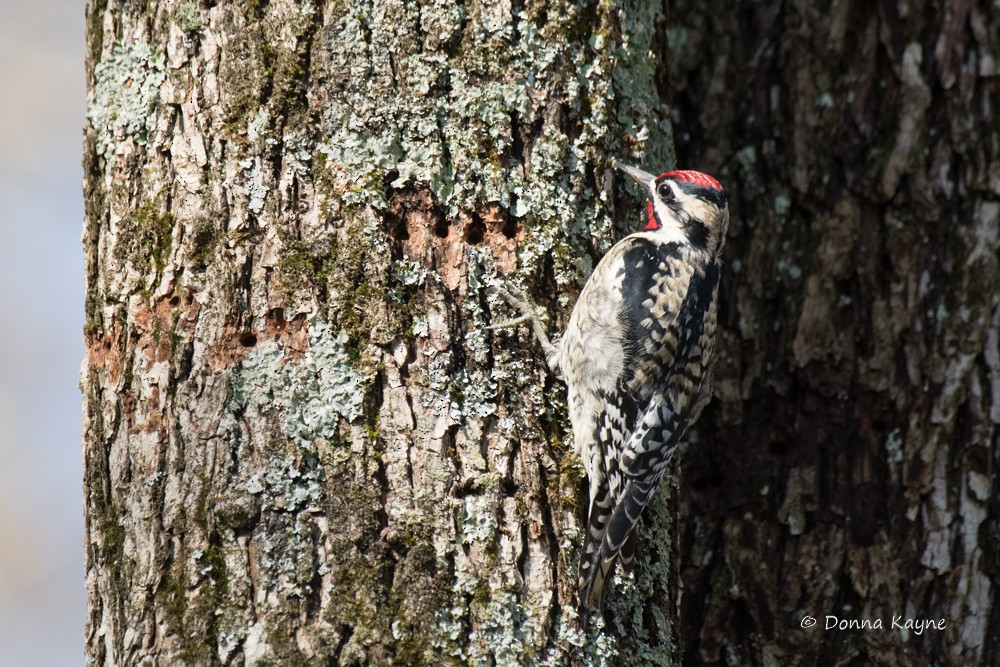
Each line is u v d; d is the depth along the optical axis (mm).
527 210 9844
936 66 12211
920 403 12094
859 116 12258
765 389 12375
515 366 9688
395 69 9594
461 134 9672
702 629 12242
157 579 9234
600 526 9820
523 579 9289
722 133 12641
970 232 12117
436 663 8883
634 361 10609
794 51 12406
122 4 9961
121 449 9586
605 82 10195
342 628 8891
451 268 9602
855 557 12062
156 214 9648
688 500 12484
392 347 9328
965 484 12117
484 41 9742
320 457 9172
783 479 12266
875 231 12227
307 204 9469
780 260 12383
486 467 9375
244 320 9398
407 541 9086
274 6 9617
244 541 9125
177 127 9711
